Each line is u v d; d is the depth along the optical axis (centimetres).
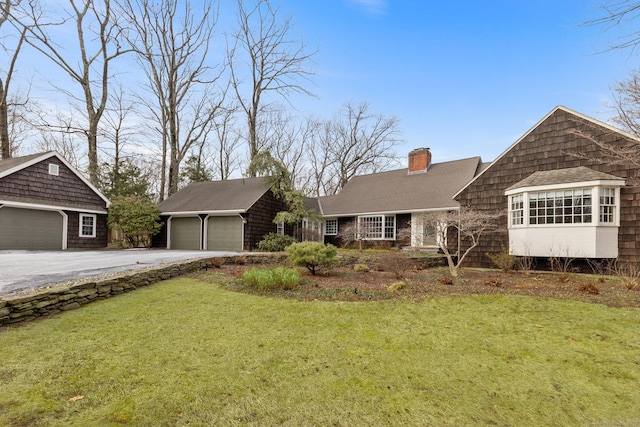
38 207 1382
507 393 284
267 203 1684
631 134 849
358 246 1703
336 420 242
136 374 308
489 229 1118
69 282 567
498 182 1115
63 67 1773
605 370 326
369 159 3209
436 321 474
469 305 557
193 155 2694
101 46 1898
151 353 355
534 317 490
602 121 912
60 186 1511
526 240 995
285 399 269
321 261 842
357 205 1794
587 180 880
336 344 386
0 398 263
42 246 1426
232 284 707
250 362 336
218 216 1619
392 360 346
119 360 337
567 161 983
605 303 557
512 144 1087
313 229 1816
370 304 559
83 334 410
